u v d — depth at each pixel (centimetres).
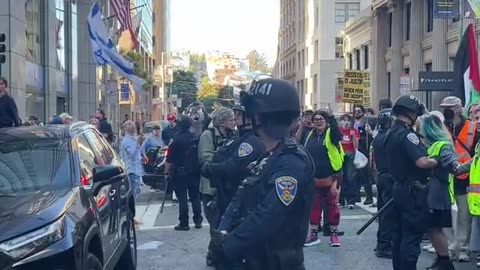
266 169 348
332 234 1014
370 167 1439
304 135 1184
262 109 353
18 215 527
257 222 337
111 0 2900
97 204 630
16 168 621
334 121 998
